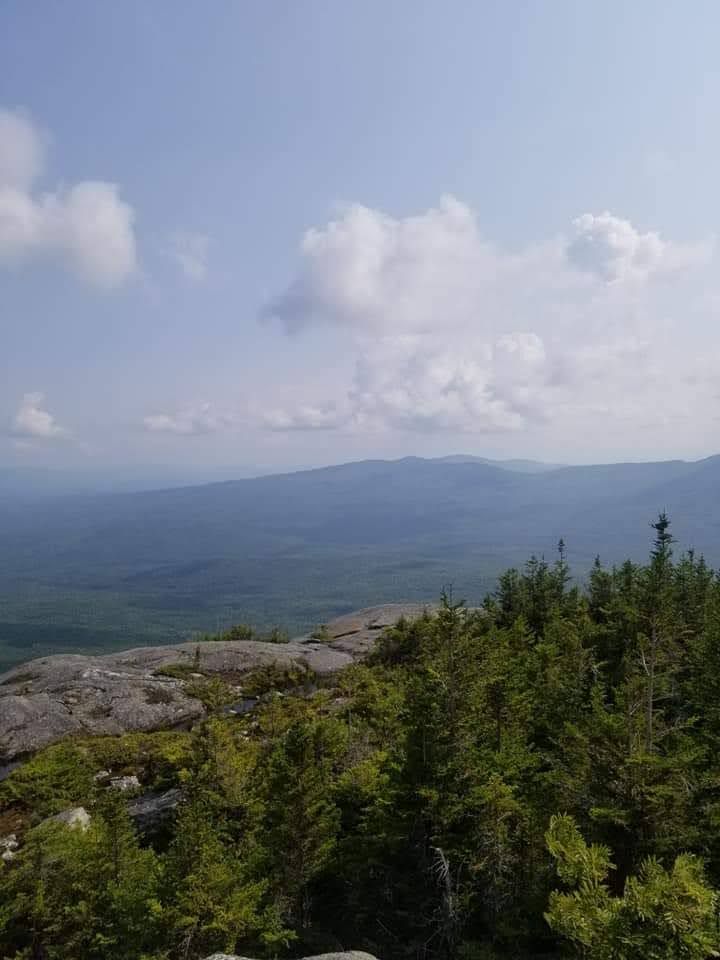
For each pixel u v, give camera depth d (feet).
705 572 152.97
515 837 51.65
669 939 26.66
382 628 229.45
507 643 102.22
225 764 66.03
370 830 57.06
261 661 182.29
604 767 44.62
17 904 54.85
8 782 92.79
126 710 140.67
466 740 54.54
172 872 47.44
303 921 57.98
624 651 100.37
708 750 54.03
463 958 46.57
